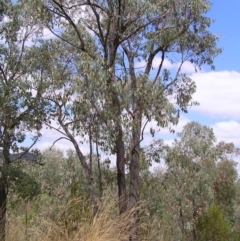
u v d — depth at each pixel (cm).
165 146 1892
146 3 1413
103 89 1339
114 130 1412
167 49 1636
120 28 1495
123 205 1098
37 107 1587
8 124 1705
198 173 2492
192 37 1602
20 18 1741
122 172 1542
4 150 1759
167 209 2017
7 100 1617
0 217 834
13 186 1753
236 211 3581
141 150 1786
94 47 1600
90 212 865
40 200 949
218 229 2411
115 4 1448
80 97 1377
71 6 1470
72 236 804
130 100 1387
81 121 1468
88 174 1491
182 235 2211
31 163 1872
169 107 1400
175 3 1495
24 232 792
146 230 988
